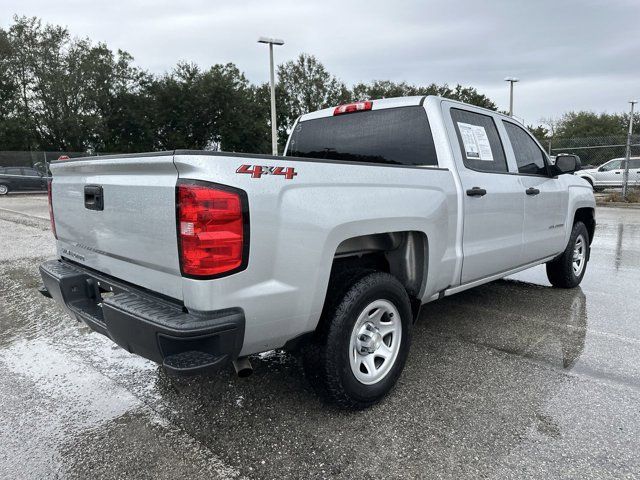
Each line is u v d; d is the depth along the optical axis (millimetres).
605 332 4133
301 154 4492
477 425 2664
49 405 2949
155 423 2734
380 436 2566
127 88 41625
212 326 2088
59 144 40500
